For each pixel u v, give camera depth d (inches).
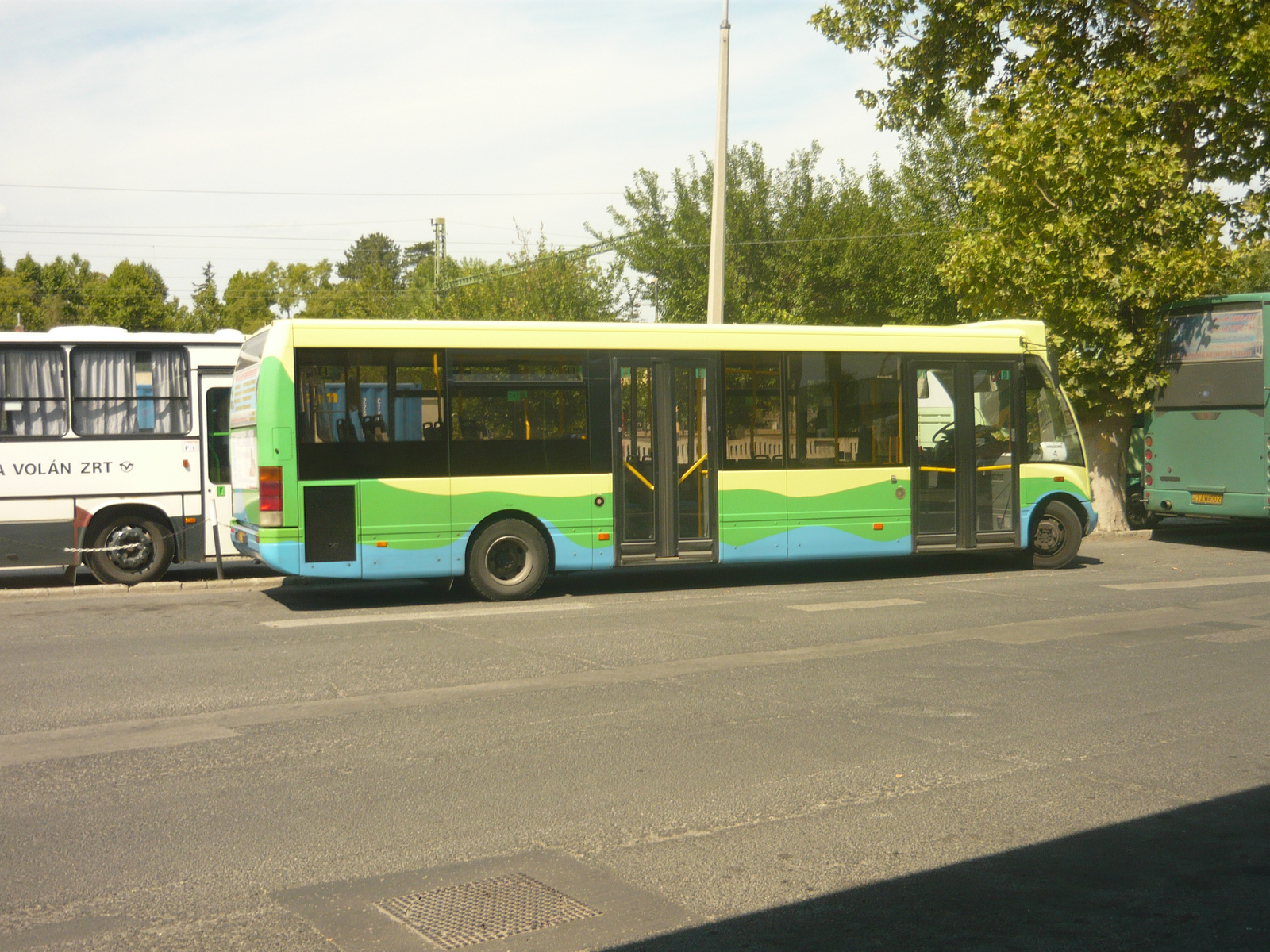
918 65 856.3
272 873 182.1
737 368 543.8
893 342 575.2
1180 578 567.8
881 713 285.1
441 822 206.4
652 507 528.1
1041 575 584.4
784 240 1288.1
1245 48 727.1
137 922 163.6
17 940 157.6
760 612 457.1
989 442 597.0
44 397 564.1
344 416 481.4
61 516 563.8
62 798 221.8
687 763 242.2
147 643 393.1
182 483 578.2
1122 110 740.0
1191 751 250.4
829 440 560.4
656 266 1316.4
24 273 3218.5
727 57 805.9
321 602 505.7
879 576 594.6
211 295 3075.8
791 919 163.8
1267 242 788.0
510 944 156.0
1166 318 746.2
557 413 513.3
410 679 329.7
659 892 174.1
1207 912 167.2
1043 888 175.8
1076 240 753.0
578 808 213.6
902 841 195.8
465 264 1925.4
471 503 498.6
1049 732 266.2
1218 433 713.0
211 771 239.3
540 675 334.3
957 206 1280.8
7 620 454.3
